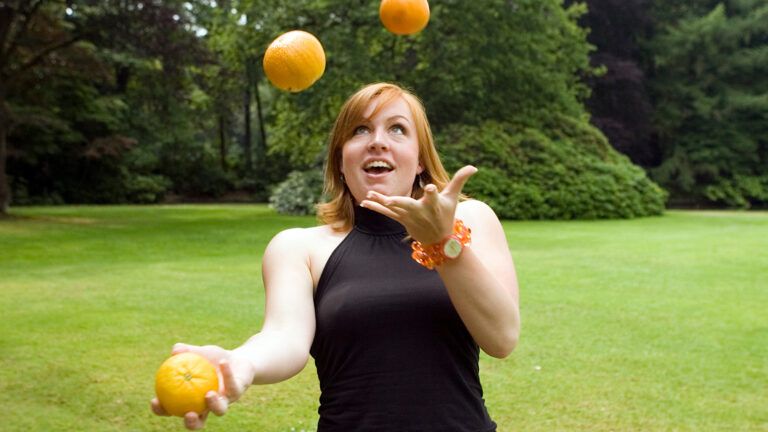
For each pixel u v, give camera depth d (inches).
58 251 497.7
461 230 64.1
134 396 186.9
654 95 1537.9
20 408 177.3
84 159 1337.4
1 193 846.5
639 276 388.2
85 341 241.3
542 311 293.7
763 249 517.3
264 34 860.0
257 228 691.4
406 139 75.8
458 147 900.6
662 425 167.2
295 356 66.7
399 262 73.2
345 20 855.1
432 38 908.0
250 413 175.8
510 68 939.3
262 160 1608.0
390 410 68.7
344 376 70.9
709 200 1498.5
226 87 1373.0
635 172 981.2
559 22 963.3
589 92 1141.7
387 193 74.2
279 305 71.6
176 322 270.8
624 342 243.4
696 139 1498.5
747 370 210.8
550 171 906.1
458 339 71.2
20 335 248.5
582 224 784.3
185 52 883.4
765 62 1465.3
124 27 852.6
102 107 1310.3
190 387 54.4
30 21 866.8
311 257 75.9
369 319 69.9
